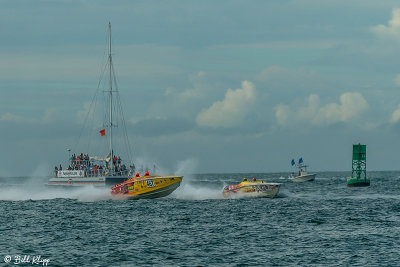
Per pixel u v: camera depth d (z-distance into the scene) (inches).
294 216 4074.8
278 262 2536.9
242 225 3627.0
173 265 2490.2
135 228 3526.1
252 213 4276.6
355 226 3548.2
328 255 2662.4
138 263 2532.0
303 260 2568.9
